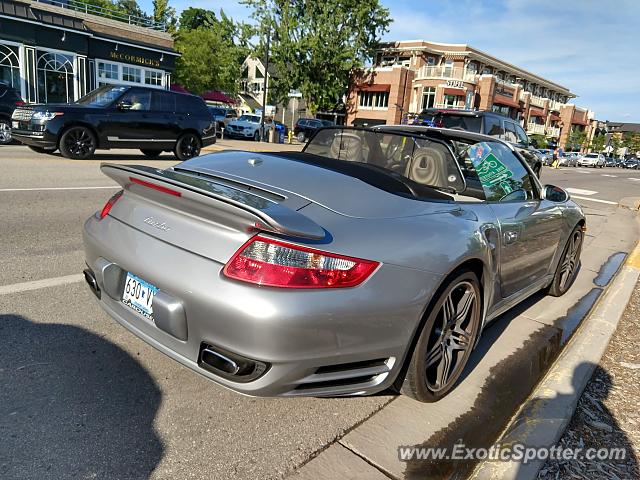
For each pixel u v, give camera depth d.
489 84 51.66
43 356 2.71
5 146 13.33
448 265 2.30
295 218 1.99
